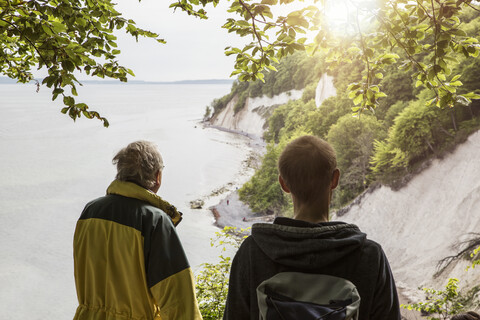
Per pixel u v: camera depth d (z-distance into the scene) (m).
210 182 77.88
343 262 1.32
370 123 53.41
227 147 115.94
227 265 4.74
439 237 35.72
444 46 2.36
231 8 2.49
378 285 1.32
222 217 56.56
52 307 36.22
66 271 43.75
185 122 188.25
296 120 94.38
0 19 2.28
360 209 45.16
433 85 2.64
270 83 132.38
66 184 83.25
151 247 1.97
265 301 1.25
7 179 86.69
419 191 40.38
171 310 1.92
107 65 3.25
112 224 2.02
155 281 1.94
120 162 2.12
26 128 172.62
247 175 83.38
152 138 138.38
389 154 44.03
